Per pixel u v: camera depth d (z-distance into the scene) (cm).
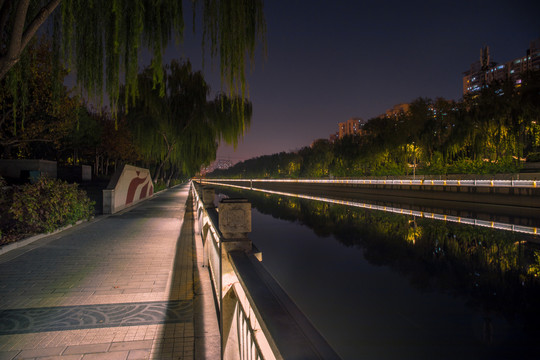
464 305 681
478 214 2333
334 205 3209
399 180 4097
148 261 609
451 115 3828
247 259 215
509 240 1363
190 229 1023
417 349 500
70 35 401
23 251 688
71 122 1669
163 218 1291
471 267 966
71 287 457
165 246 751
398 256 1112
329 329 574
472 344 517
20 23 384
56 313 366
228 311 247
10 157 2197
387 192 4178
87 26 424
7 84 509
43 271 538
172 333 320
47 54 1123
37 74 1212
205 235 569
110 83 427
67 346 291
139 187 2109
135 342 301
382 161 5219
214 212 435
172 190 4266
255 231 1655
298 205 3212
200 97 2494
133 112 2334
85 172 3067
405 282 837
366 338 540
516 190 2386
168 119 2438
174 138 2614
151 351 285
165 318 355
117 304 395
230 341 242
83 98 447
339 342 528
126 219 1248
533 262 1016
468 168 3547
